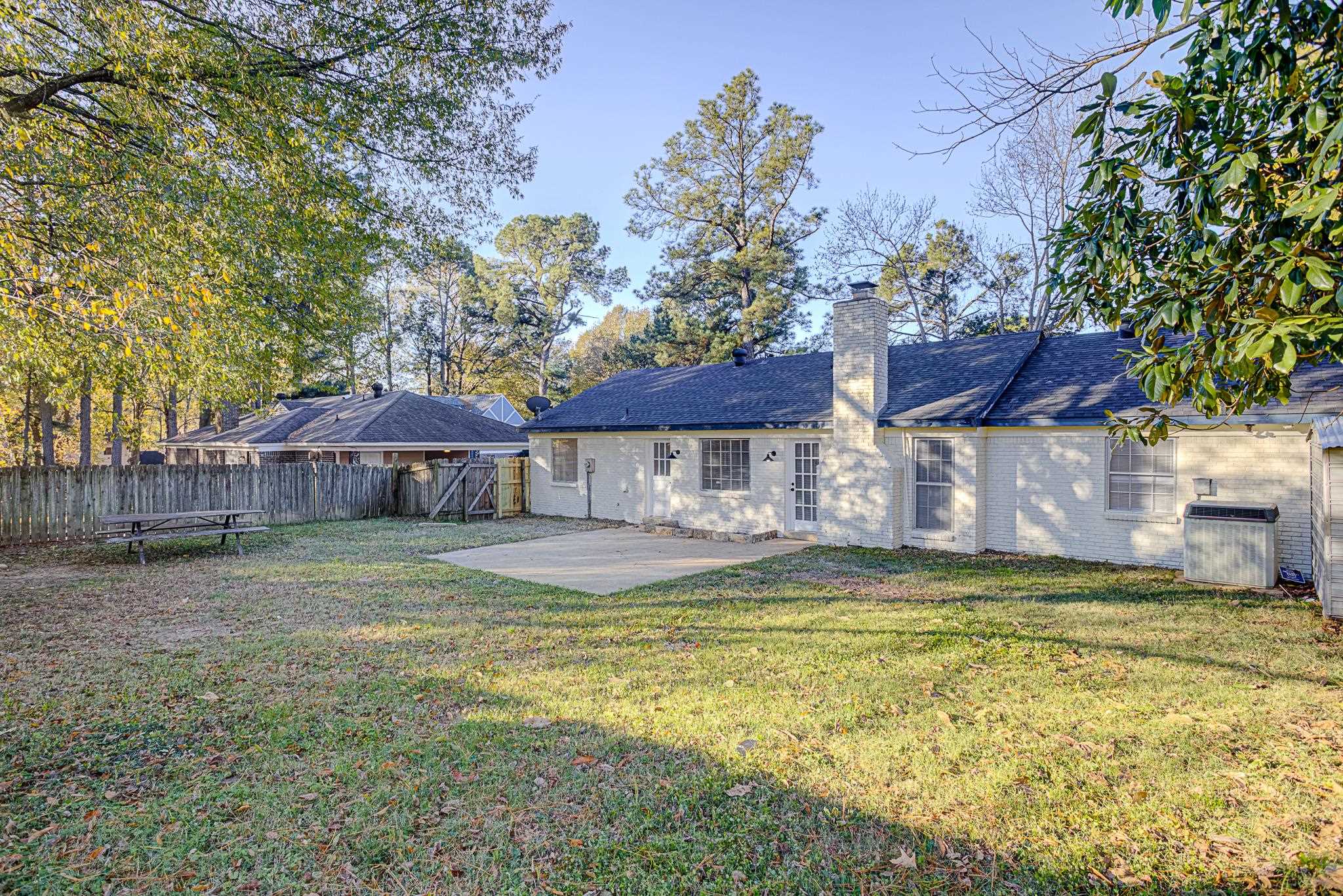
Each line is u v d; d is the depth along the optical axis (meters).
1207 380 3.12
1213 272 3.01
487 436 26.66
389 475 19.64
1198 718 4.61
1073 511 10.90
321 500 18.03
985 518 11.76
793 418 13.59
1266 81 3.22
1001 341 14.15
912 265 29.56
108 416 20.73
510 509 18.92
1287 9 2.87
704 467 15.42
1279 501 9.16
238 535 13.62
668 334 33.62
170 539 14.29
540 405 19.88
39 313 8.63
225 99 9.20
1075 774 3.87
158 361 9.68
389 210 12.65
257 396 13.54
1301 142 3.02
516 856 3.21
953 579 9.45
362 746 4.33
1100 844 3.23
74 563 11.38
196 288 8.95
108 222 8.97
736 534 13.76
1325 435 7.31
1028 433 11.30
